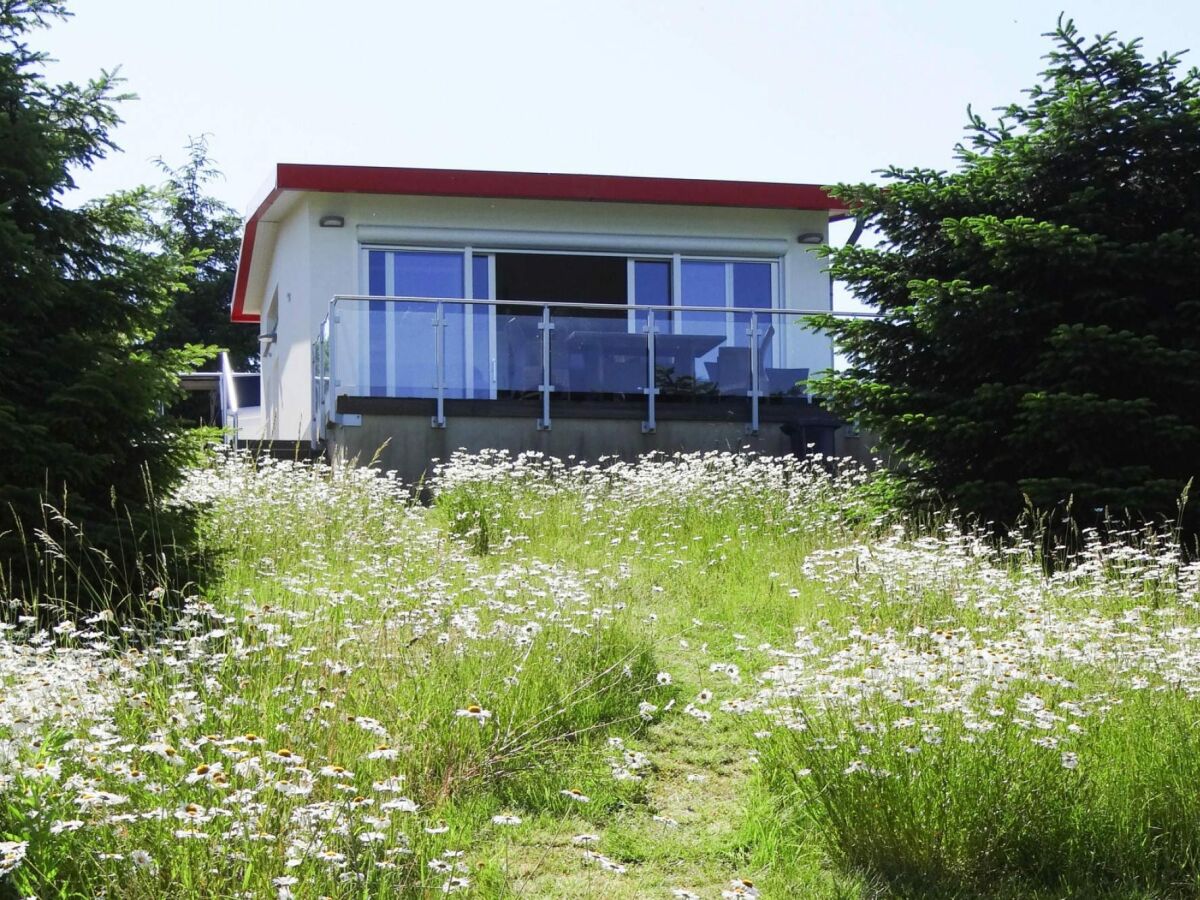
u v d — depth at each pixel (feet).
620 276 64.23
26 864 13.10
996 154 38.11
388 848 14.80
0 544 24.68
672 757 20.90
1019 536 32.73
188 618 22.57
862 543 34.81
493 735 19.71
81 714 16.26
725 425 53.98
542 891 16.16
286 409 67.21
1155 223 37.47
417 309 51.62
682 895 14.49
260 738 15.78
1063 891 16.55
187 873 13.50
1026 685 19.04
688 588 31.40
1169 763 17.85
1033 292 36.47
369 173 60.18
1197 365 34.14
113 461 26.63
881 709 18.08
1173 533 31.65
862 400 38.60
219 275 135.23
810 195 64.28
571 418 52.65
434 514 39.70
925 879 16.84
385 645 21.88
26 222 27.91
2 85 28.14
